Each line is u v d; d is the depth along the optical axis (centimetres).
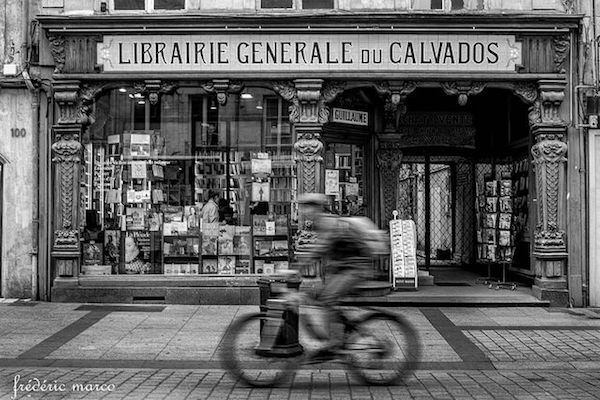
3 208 1344
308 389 774
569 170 1336
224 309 1278
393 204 1496
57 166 1339
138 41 1327
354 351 789
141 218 1394
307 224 1319
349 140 1471
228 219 1391
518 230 1521
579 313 1254
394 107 1394
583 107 1330
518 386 792
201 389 771
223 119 1386
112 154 1391
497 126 1623
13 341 1016
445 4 1354
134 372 855
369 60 1323
